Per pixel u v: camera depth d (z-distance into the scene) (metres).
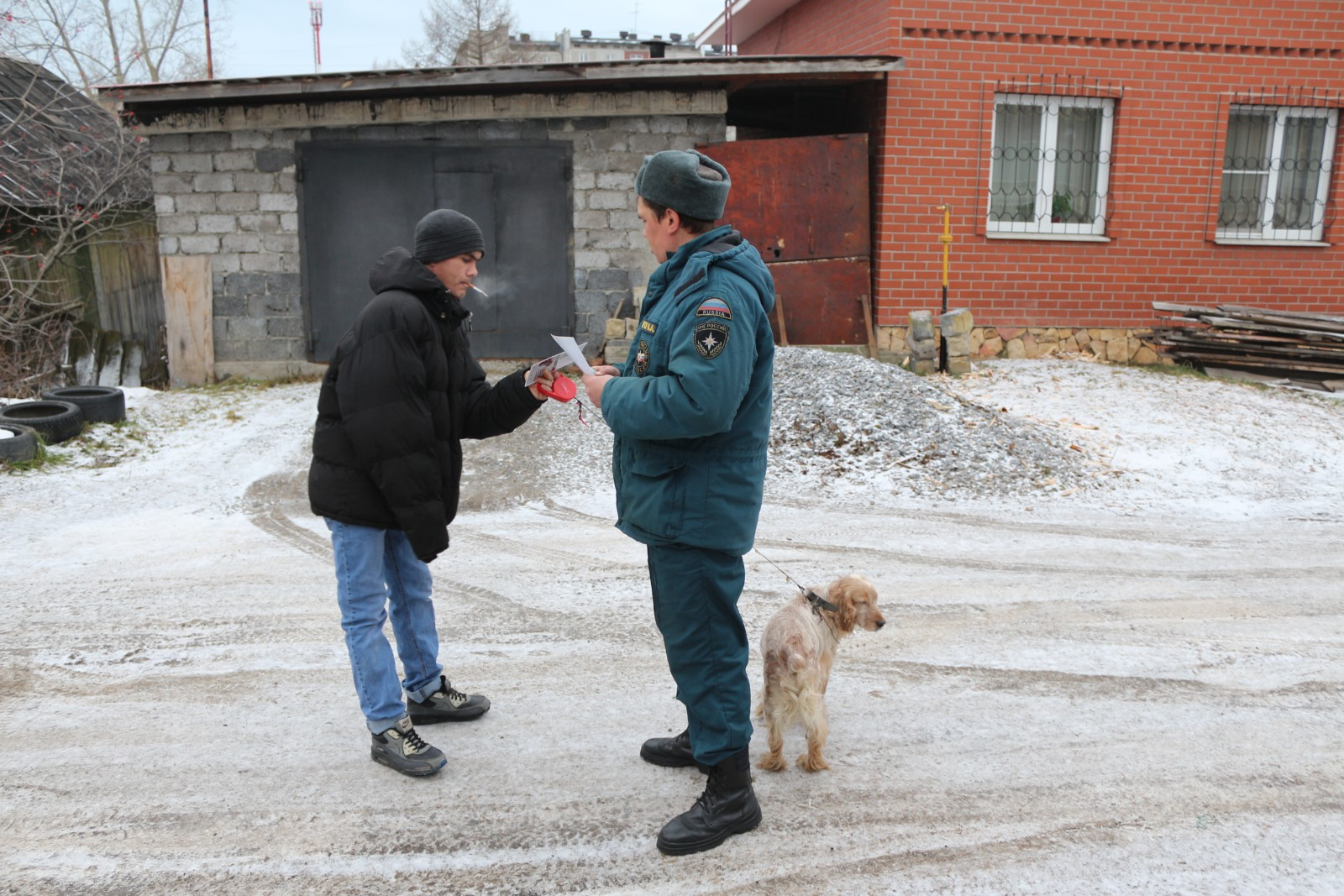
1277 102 10.81
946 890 2.53
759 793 3.02
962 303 10.80
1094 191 11.02
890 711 3.59
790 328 10.57
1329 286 11.28
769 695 3.12
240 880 2.56
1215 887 2.54
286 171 10.24
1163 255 11.00
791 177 10.36
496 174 10.29
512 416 3.22
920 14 10.12
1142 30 10.47
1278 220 11.32
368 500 2.97
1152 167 10.80
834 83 10.62
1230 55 10.66
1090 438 7.76
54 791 2.99
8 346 11.52
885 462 7.05
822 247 10.47
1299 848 2.72
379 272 3.02
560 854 2.70
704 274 2.54
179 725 3.43
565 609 4.58
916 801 2.97
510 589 4.84
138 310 12.81
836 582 3.26
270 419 8.64
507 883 2.56
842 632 3.25
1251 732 3.43
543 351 10.66
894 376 8.10
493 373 10.36
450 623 4.40
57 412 7.72
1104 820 2.87
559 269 10.52
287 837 2.76
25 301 11.45
